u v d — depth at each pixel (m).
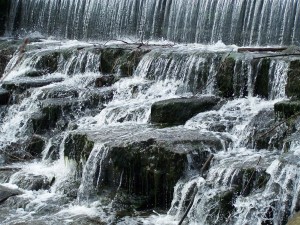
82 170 10.71
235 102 11.84
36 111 13.45
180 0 16.80
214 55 12.75
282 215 8.22
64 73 15.78
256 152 9.90
